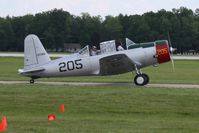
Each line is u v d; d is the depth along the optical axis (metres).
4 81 69.88
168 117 41.22
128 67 62.53
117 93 49.88
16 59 164.75
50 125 34.06
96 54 63.56
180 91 52.16
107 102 45.88
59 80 72.38
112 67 61.97
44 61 64.88
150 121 37.28
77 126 33.75
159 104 45.03
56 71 64.31
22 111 43.56
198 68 119.62
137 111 43.16
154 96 47.94
